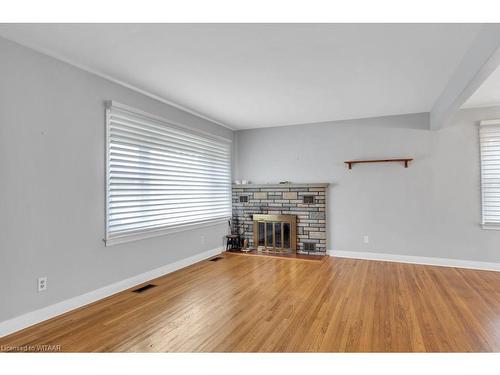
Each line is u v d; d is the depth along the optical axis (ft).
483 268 14.35
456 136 14.87
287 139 18.63
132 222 11.89
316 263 15.56
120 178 11.44
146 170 12.64
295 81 11.21
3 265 7.89
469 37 7.93
